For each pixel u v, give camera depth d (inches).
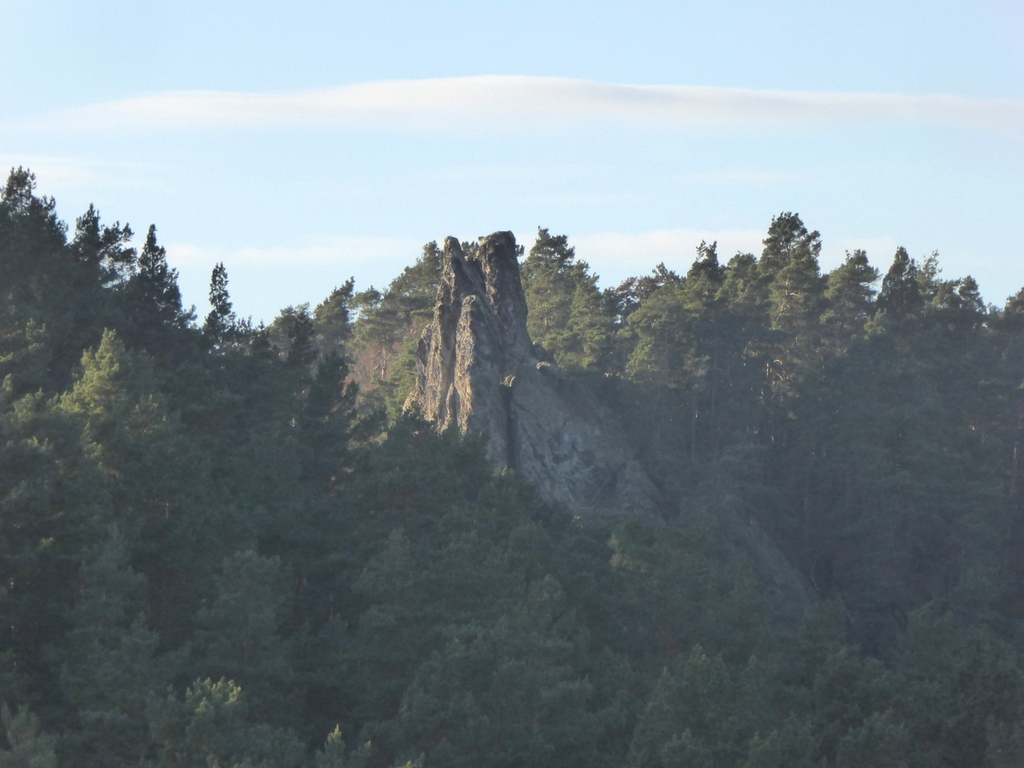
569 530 6407.5
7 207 6186.0
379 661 4060.0
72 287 5866.1
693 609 5600.4
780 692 4820.4
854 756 4192.9
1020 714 4475.9
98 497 3506.4
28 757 2522.1
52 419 3481.8
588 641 4832.7
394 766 3427.7
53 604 3299.7
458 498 5600.4
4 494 3255.4
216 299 6796.3
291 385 6594.5
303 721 3951.8
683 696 3988.7
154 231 6466.5
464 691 3730.3
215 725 2829.7
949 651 5324.8
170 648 3715.6
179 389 5339.6
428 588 4311.0
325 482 5733.3
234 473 4847.4
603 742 4197.8
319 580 4785.9
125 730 2974.9
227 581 3631.9
